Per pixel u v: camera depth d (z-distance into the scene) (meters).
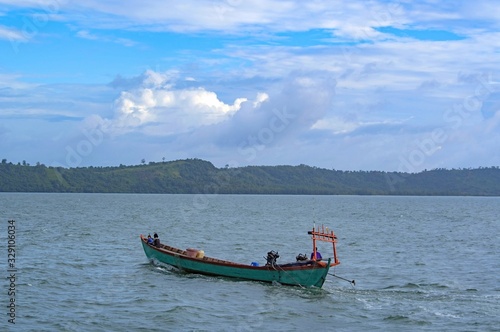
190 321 28.48
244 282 37.88
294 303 32.41
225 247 60.84
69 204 175.50
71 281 37.66
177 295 34.00
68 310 29.98
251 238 71.25
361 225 99.19
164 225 92.44
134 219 106.56
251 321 28.72
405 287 37.47
